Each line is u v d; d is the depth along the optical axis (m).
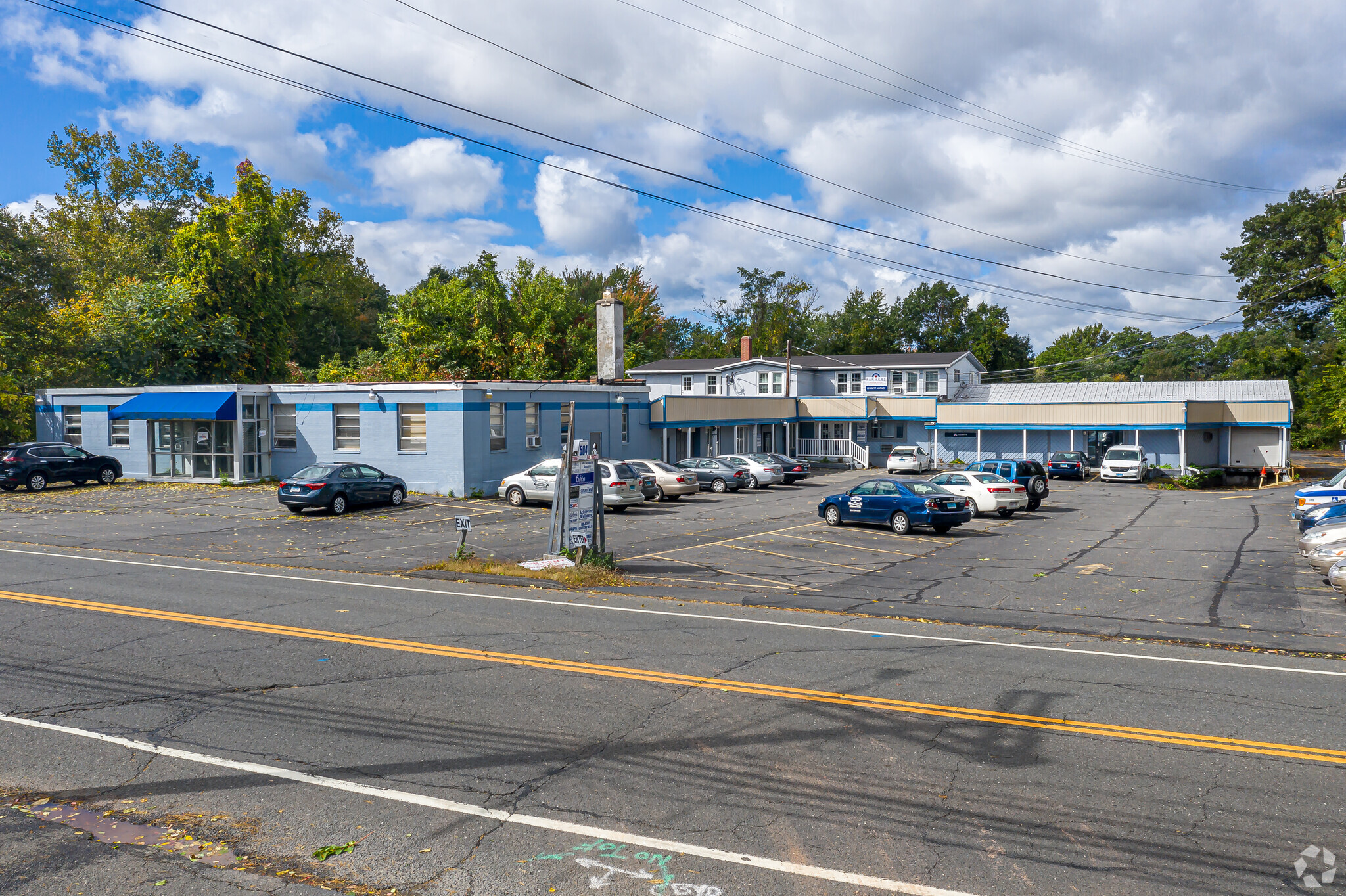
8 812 5.96
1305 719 7.93
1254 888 4.91
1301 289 69.50
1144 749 7.14
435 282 49.78
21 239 42.28
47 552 18.48
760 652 10.41
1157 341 84.75
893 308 91.25
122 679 9.01
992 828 5.69
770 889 4.91
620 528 24.02
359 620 11.92
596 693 8.56
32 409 40.78
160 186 66.00
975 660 10.16
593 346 52.78
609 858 5.27
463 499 30.23
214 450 34.28
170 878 5.05
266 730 7.51
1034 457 51.16
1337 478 23.92
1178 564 17.94
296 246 67.38
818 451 55.94
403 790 6.29
